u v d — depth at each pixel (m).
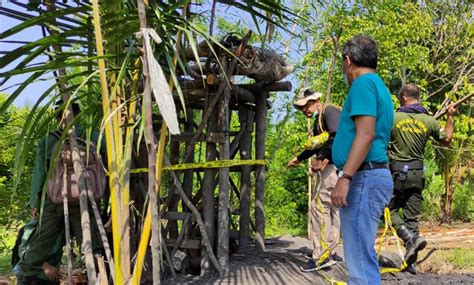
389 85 11.98
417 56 11.12
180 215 5.51
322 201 5.50
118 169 3.99
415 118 5.88
